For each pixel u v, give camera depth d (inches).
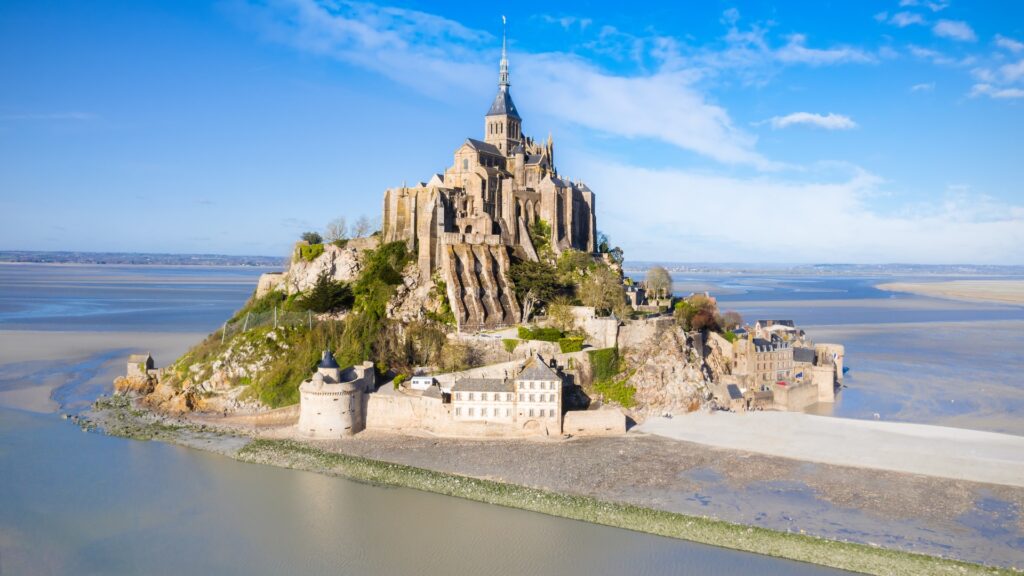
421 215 7126.0
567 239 7859.3
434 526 3597.4
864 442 4808.1
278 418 5300.2
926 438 4891.7
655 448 4685.0
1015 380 7219.5
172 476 4256.9
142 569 3181.6
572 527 3560.5
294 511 3782.0
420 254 6766.7
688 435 4955.7
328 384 4911.4
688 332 6348.4
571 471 4266.7
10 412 5531.5
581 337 5905.5
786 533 3417.8
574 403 5487.2
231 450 4697.3
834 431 5054.1
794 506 3769.7
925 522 3582.7
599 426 4965.6
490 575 3122.5
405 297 6594.5
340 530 3560.5
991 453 4584.2
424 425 5024.6
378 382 5684.1
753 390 5999.0
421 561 3253.0
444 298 6525.6
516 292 6796.3
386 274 6707.7
